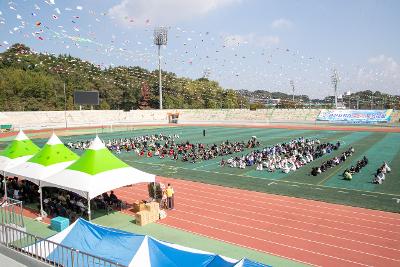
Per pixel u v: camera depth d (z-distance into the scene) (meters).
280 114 97.69
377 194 24.30
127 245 12.22
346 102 123.75
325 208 21.66
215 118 102.75
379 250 15.73
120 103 111.44
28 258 12.40
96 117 93.00
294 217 20.20
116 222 19.61
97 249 12.30
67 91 97.88
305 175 30.48
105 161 20.75
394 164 34.59
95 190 18.64
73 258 11.27
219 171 33.00
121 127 86.25
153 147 46.81
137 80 111.62
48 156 22.55
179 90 116.62
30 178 21.09
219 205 22.73
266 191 25.77
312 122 88.38
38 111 83.69
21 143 25.91
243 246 16.41
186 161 38.25
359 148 45.72
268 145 49.19
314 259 14.95
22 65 94.06
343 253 15.49
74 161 22.31
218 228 18.72
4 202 17.20
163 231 18.34
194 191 26.25
